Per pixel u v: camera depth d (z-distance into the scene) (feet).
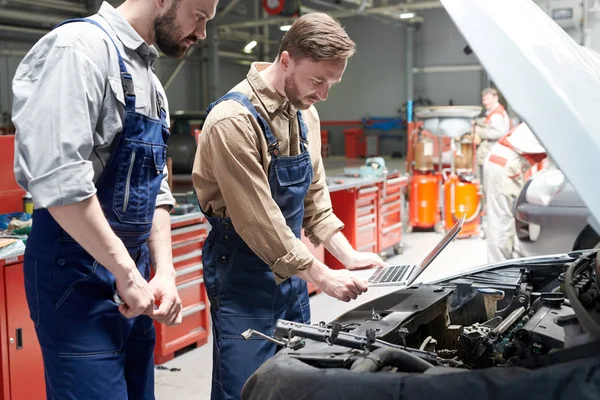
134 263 5.22
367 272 7.60
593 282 5.12
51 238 5.01
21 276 9.55
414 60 59.47
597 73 4.35
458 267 19.52
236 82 57.16
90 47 4.80
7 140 11.42
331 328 5.08
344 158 60.90
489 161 17.42
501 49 3.79
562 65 3.87
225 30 50.70
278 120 6.42
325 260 18.34
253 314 6.58
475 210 23.67
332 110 63.93
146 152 5.28
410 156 26.27
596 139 3.45
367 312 5.67
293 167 6.56
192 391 10.97
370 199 19.36
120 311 5.11
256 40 53.83
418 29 58.95
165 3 5.12
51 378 5.23
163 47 5.39
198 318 13.04
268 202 6.15
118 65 5.00
